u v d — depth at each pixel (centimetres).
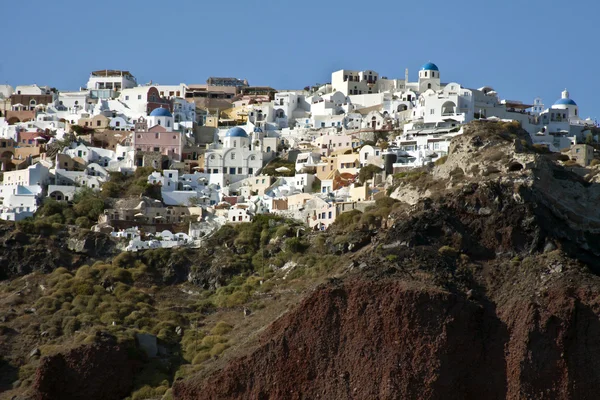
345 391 19050
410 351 18912
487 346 18975
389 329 19162
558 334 18625
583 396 18238
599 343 18600
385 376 18825
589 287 19225
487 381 18675
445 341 18838
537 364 18475
